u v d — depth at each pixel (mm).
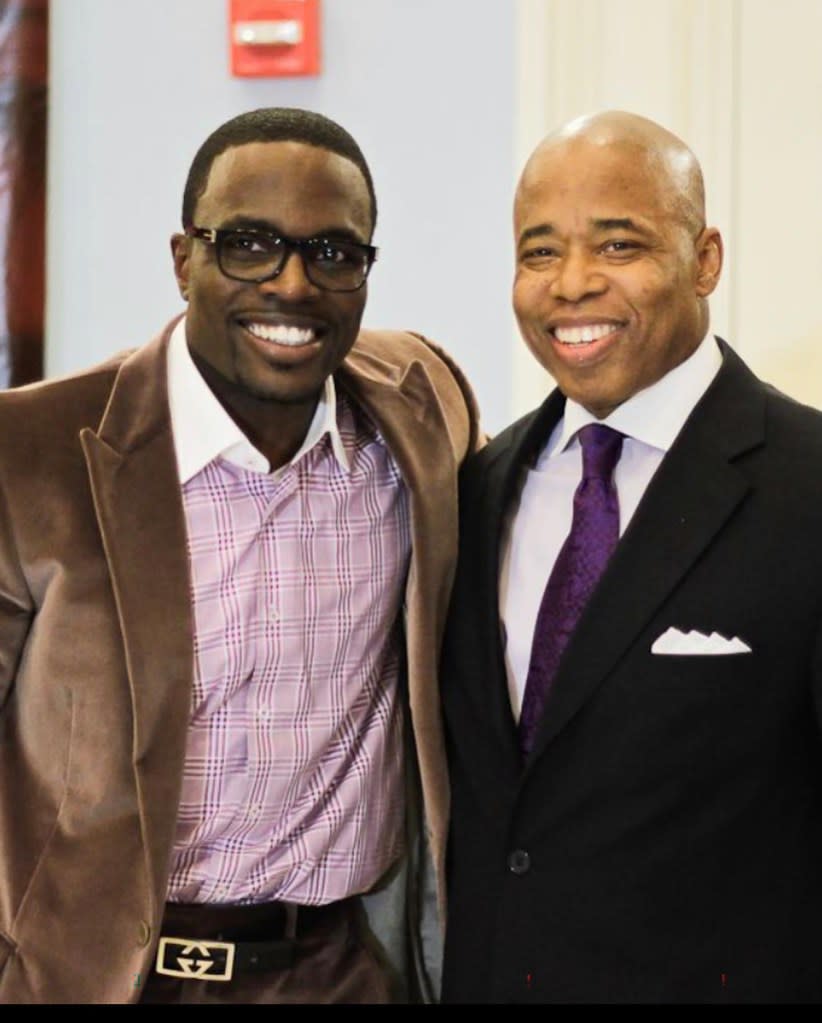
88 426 1903
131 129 2809
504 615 2004
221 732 1940
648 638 1845
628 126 1908
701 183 1956
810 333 2674
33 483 1866
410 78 2723
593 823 1851
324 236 1887
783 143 2648
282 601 1960
